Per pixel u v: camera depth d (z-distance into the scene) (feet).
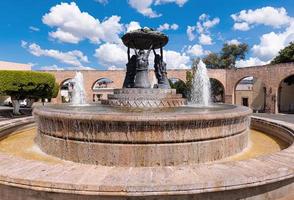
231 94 118.62
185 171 12.42
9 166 13.15
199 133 18.52
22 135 29.81
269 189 12.48
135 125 17.44
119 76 124.36
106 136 17.76
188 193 10.91
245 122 22.90
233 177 11.61
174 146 17.88
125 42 35.45
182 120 17.65
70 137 18.93
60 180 11.31
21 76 75.36
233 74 118.21
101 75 125.18
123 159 17.66
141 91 30.14
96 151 17.99
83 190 10.88
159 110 23.75
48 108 24.80
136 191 10.73
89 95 125.59
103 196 10.98
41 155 20.56
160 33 33.73
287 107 115.55
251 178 11.64
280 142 26.09
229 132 20.34
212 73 119.96
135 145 17.56
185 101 33.01
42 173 12.16
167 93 30.73
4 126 27.78
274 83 103.04
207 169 12.69
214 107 29.37
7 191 12.18
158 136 17.61
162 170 12.55
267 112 105.50
